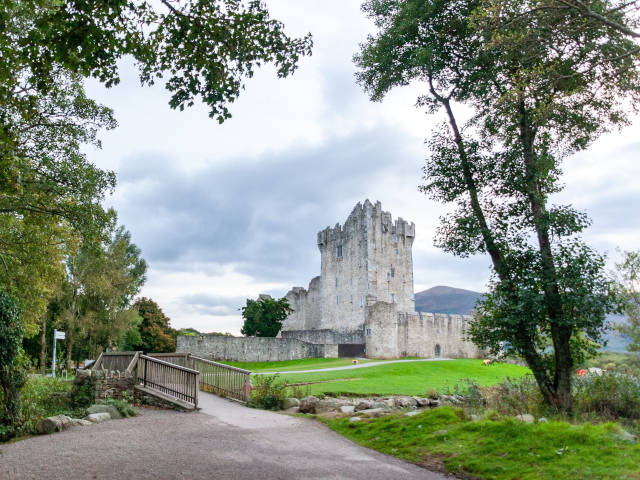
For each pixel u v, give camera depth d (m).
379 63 21.39
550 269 16.47
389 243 81.00
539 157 18.39
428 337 73.25
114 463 9.44
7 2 11.27
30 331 30.69
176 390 17.75
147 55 12.51
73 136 21.14
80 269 48.06
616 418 15.02
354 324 78.12
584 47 16.06
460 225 18.34
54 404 16.64
